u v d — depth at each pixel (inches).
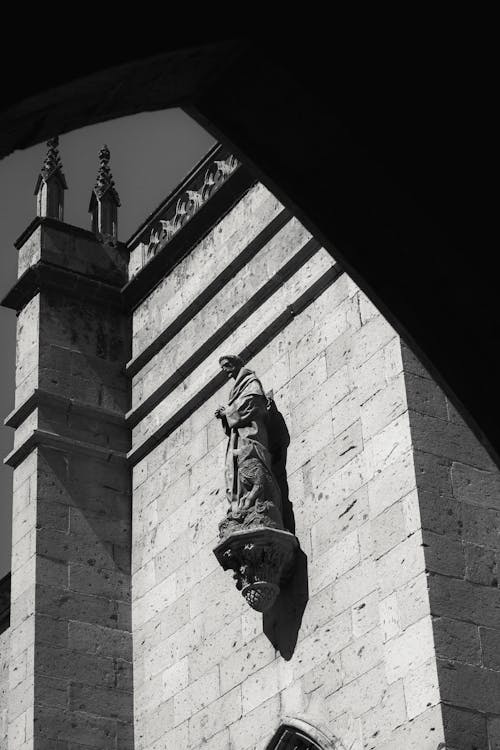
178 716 739.4
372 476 650.8
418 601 600.4
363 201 299.3
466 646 591.2
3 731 916.6
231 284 810.8
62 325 876.0
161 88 284.4
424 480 625.6
